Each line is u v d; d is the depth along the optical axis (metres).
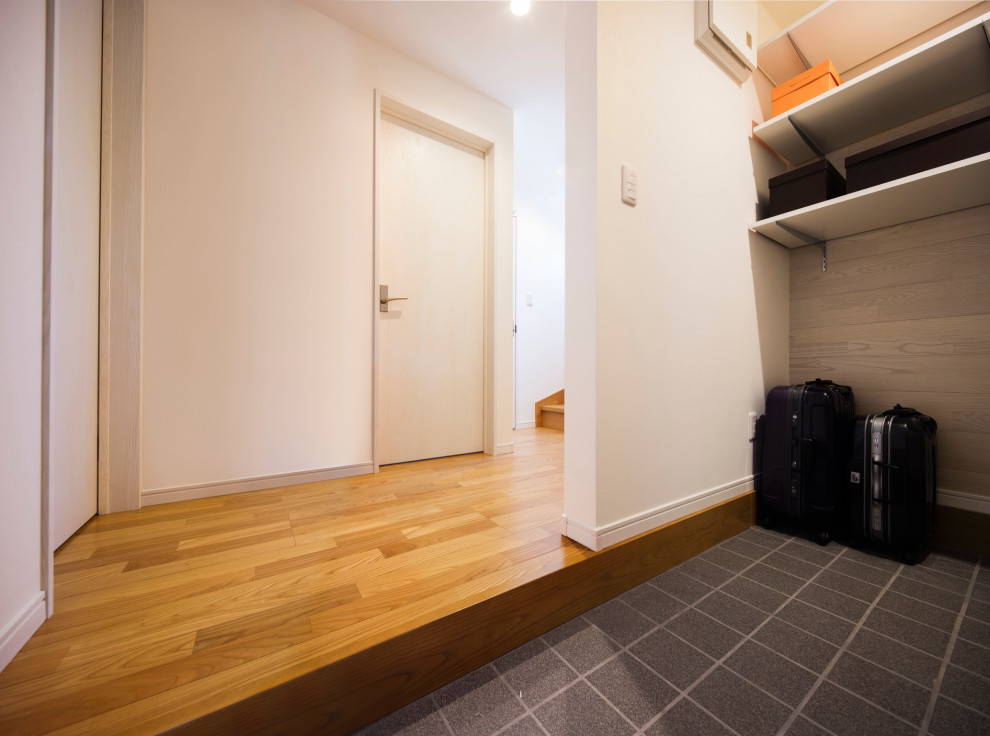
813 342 1.93
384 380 2.24
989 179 1.27
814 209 1.55
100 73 1.42
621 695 0.78
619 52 1.21
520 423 3.88
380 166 2.22
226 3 1.71
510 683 0.81
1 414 0.69
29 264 0.76
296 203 1.86
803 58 1.85
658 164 1.34
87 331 1.35
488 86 2.44
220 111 1.69
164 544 1.19
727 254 1.63
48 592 0.82
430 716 0.74
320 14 1.93
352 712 0.71
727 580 1.23
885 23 1.63
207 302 1.66
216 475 1.67
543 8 1.90
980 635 0.95
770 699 0.76
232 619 0.82
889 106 1.60
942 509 1.50
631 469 1.24
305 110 1.89
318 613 0.84
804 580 1.22
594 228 1.15
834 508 1.47
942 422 1.54
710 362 1.53
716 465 1.55
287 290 1.84
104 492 1.45
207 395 1.66
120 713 0.59
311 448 1.90
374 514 1.45
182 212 1.61
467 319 2.57
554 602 1.00
